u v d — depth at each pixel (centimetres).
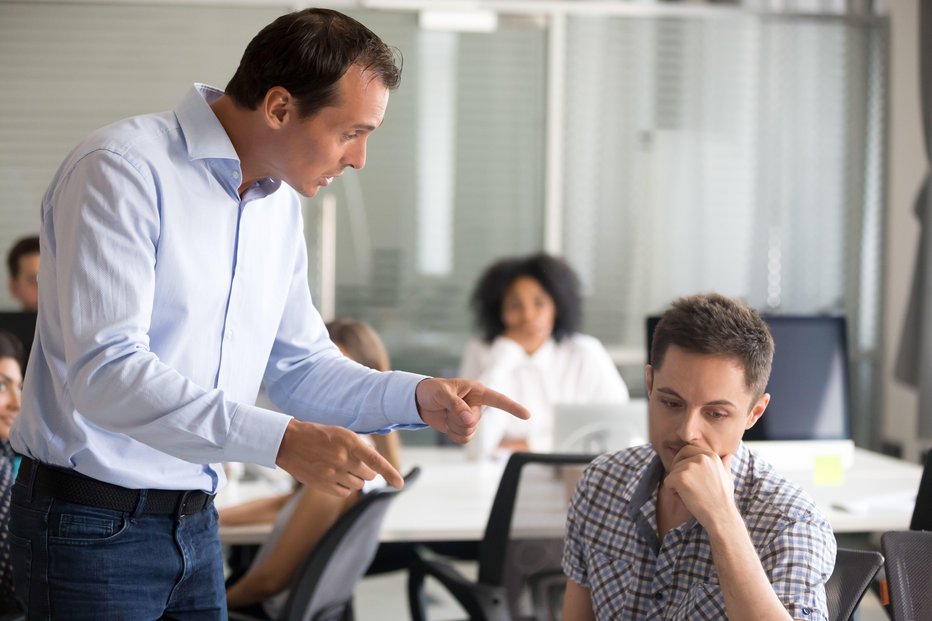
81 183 140
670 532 162
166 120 151
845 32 549
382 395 168
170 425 133
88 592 149
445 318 542
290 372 180
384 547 351
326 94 144
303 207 531
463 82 536
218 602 167
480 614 241
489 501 301
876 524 275
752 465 163
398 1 521
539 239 545
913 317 542
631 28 541
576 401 407
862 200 555
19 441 153
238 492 311
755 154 550
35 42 512
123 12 515
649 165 546
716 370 154
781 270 553
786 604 147
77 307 136
